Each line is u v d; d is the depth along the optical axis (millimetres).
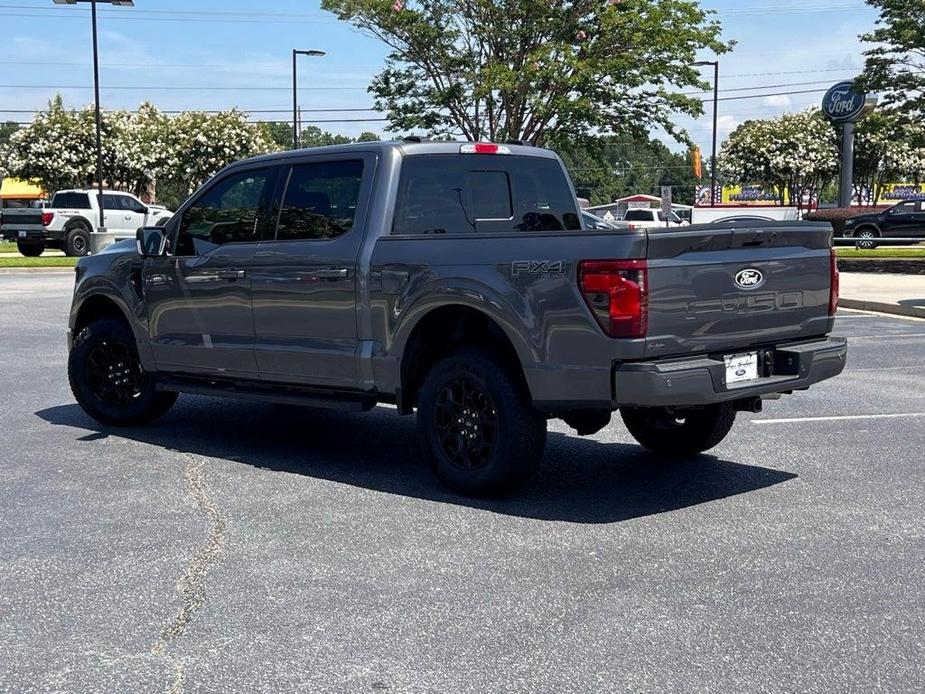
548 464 6930
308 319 6707
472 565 4891
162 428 8164
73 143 49219
